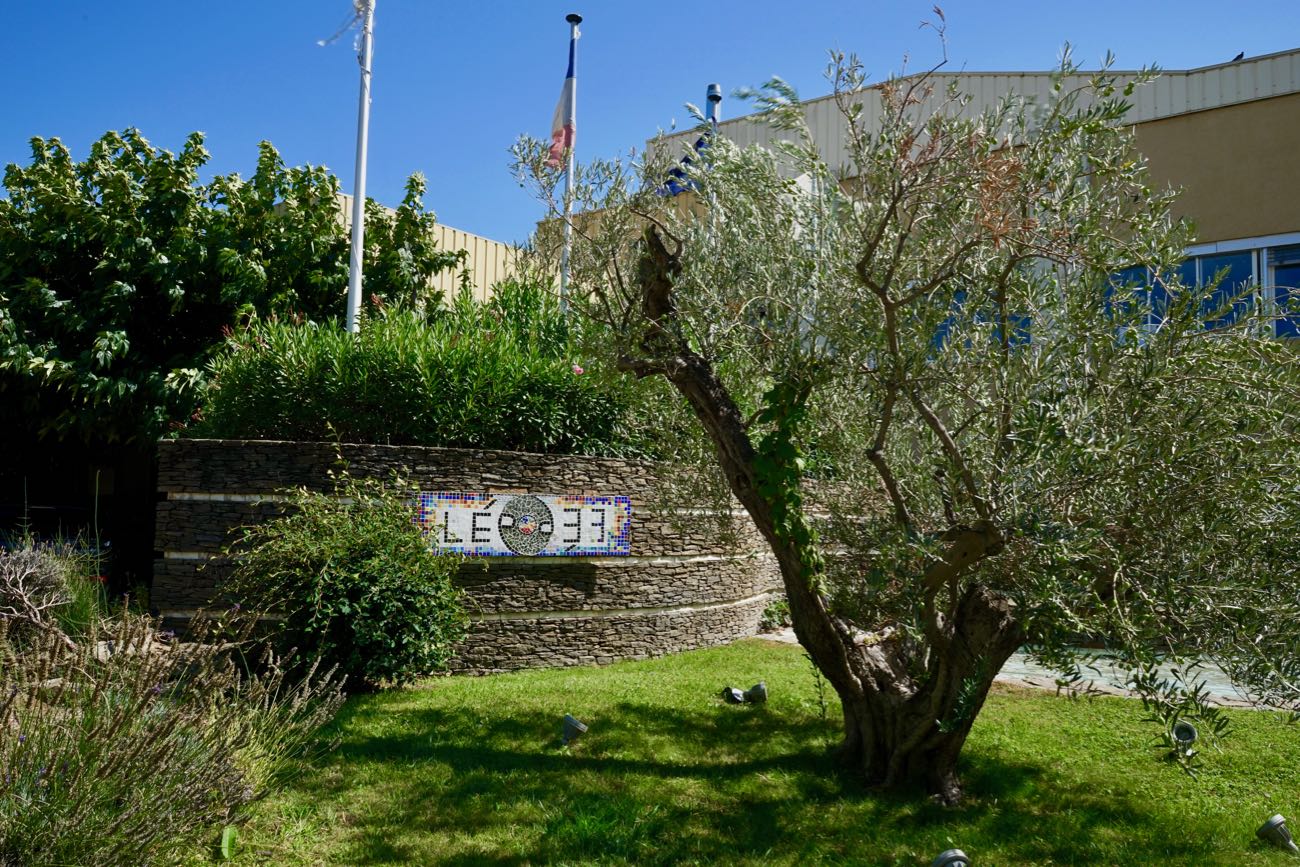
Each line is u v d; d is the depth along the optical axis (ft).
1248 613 14.28
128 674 13.44
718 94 37.78
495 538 27.86
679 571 31.63
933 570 14.97
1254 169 36.45
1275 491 14.20
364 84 37.37
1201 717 15.11
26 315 39.63
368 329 31.48
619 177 19.95
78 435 42.98
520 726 20.95
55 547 29.58
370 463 26.99
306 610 22.88
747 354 18.66
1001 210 13.48
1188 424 13.93
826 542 18.70
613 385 22.44
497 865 13.84
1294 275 35.47
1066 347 14.53
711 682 25.86
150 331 42.04
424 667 24.07
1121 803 17.24
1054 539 13.56
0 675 12.59
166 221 41.47
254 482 26.89
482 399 30.09
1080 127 14.03
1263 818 16.62
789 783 17.65
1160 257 14.39
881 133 13.92
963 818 16.25
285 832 14.46
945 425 17.94
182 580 26.76
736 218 18.19
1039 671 27.84
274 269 42.80
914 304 15.61
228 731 14.42
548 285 21.04
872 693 17.97
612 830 15.10
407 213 46.21
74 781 11.37
